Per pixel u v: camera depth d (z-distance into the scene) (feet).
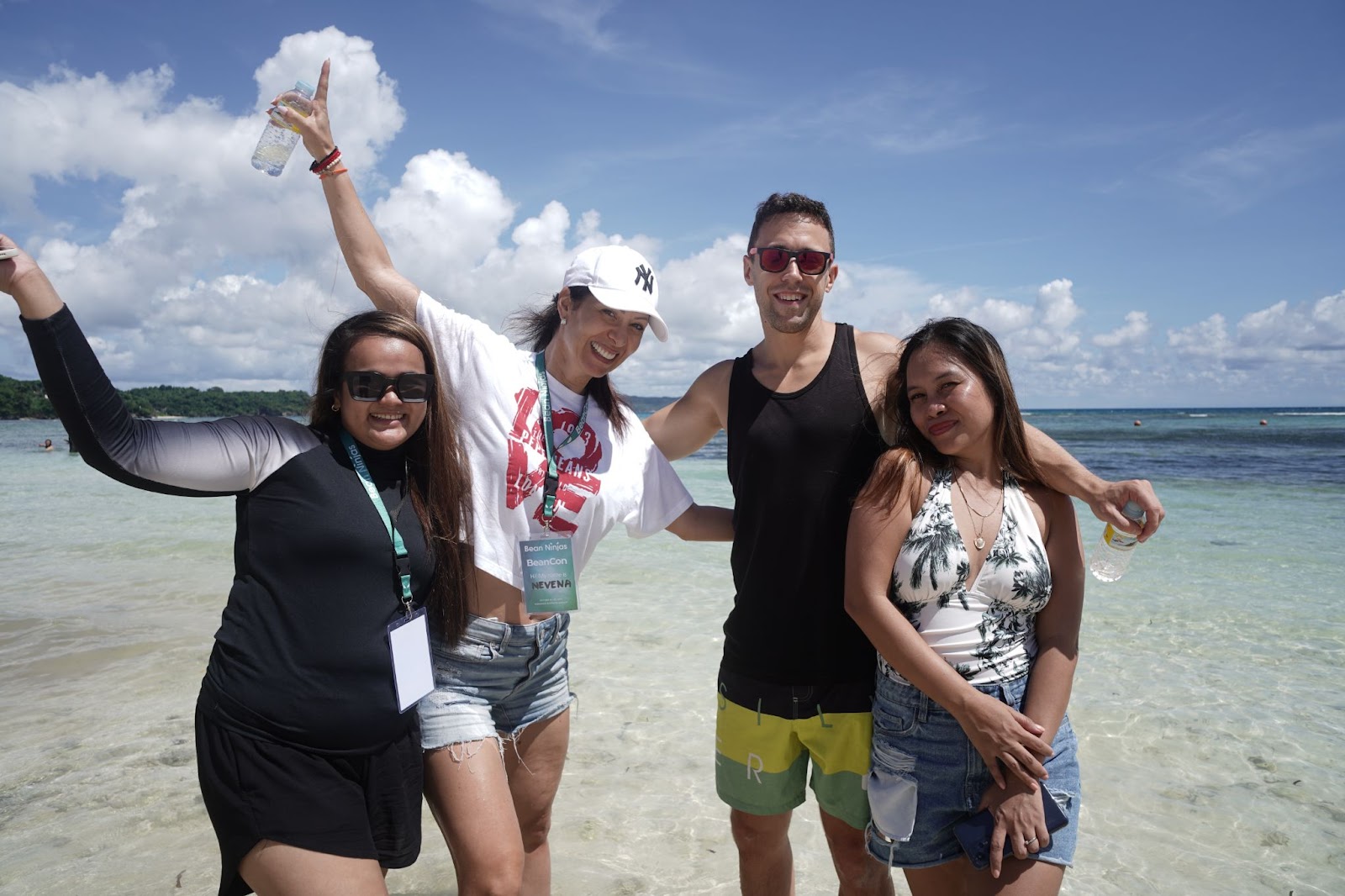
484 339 8.75
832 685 8.77
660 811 12.32
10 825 11.39
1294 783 12.87
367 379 7.18
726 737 9.46
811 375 9.19
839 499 8.74
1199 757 13.76
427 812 12.82
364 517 7.08
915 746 7.84
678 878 10.63
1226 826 11.64
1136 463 71.61
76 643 19.35
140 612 22.13
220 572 27.20
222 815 6.59
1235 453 85.51
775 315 9.11
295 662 6.68
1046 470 8.01
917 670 7.39
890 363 9.11
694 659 19.02
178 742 14.02
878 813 7.98
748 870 9.73
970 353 7.70
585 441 9.01
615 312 8.63
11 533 35.47
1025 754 7.02
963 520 7.64
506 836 7.54
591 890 10.38
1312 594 24.02
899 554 7.76
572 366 8.95
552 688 9.00
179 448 6.54
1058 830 7.13
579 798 12.74
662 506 9.82
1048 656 7.62
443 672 8.05
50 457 85.61
